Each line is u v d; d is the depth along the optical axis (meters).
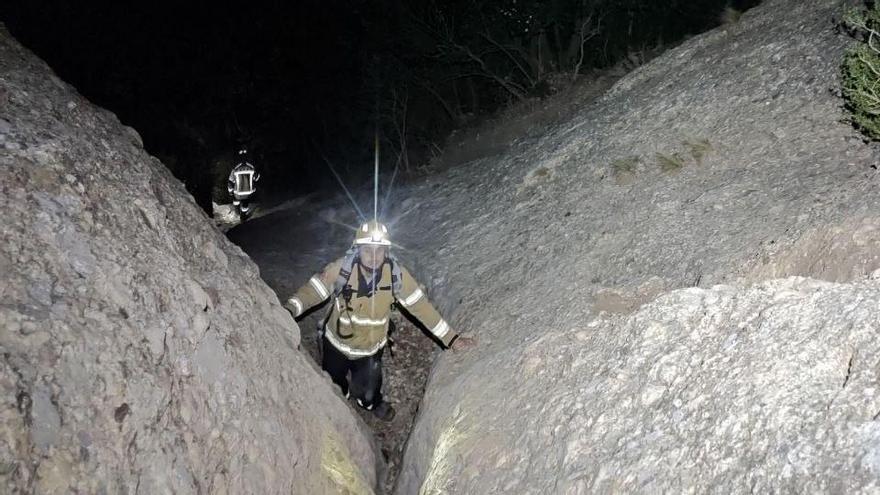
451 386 4.71
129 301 2.97
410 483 4.40
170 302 3.24
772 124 6.11
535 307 5.28
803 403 2.40
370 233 4.52
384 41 16.48
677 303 3.45
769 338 2.79
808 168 5.16
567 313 4.84
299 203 18.78
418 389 5.71
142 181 3.89
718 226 4.97
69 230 2.97
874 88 5.00
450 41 15.94
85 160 3.46
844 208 4.20
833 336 2.59
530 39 15.81
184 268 3.66
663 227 5.39
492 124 14.27
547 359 3.92
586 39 14.56
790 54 7.14
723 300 3.28
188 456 2.80
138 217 3.56
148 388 2.75
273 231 11.08
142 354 2.84
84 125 3.81
